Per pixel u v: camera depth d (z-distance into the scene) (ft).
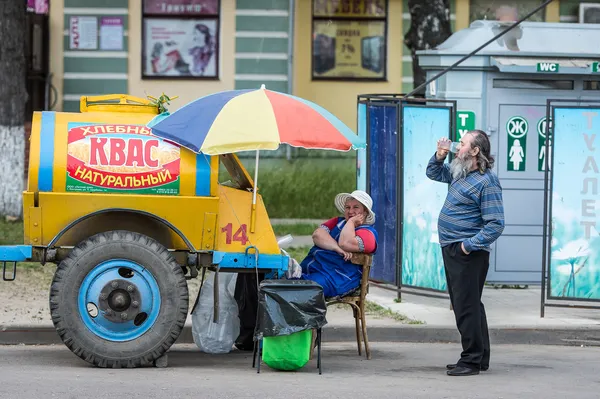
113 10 75.36
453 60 47.37
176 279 32.48
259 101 33.50
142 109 34.35
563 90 47.75
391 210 46.06
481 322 33.27
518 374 33.04
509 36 47.88
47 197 32.53
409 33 63.67
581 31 48.49
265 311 31.99
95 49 75.25
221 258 33.65
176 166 33.04
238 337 37.17
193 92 76.13
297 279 33.42
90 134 32.96
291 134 32.83
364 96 47.14
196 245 33.50
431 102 48.08
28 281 46.62
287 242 36.37
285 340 32.48
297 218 72.49
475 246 31.99
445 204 32.81
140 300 32.37
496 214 32.04
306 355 32.76
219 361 34.94
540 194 47.80
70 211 32.71
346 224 35.32
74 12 75.00
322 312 32.30
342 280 35.37
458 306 32.71
